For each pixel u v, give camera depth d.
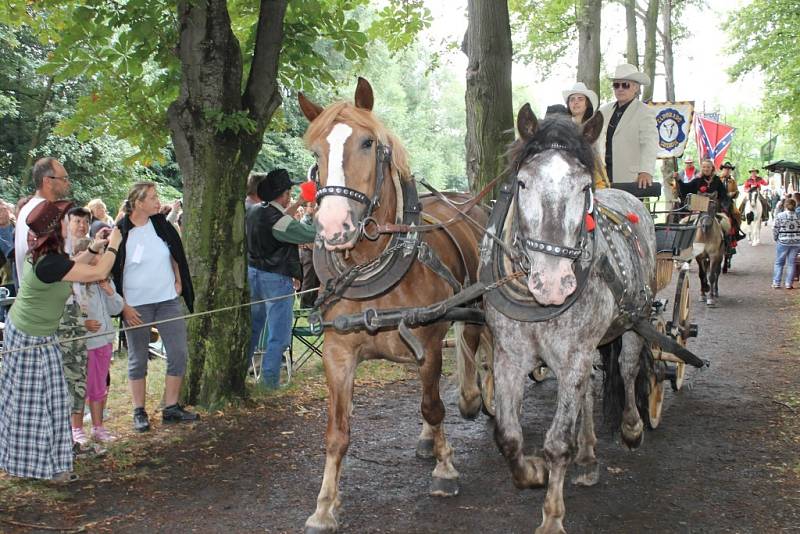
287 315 7.19
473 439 5.80
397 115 40.94
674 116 14.52
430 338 4.33
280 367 7.29
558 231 3.41
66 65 6.57
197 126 6.40
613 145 6.61
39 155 18.86
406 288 4.17
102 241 5.45
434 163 44.72
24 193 18.45
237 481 4.90
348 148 3.62
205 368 6.54
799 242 14.01
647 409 5.33
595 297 3.91
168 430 5.95
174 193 21.33
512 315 3.85
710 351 8.90
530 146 3.61
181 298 6.56
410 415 6.49
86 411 6.55
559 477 3.87
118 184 20.67
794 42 23.34
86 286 5.54
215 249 6.48
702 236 11.67
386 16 9.73
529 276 3.53
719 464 5.17
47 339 4.67
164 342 6.03
